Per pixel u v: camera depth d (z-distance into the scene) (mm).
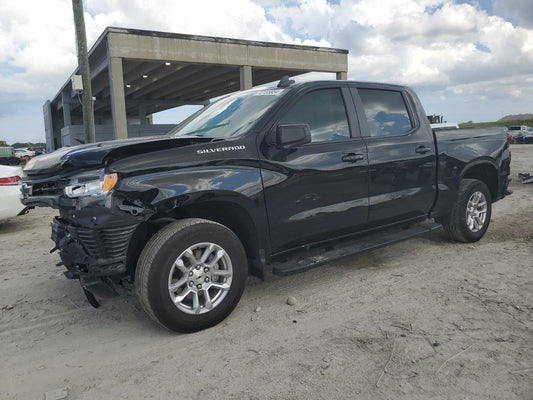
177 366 2664
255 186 3279
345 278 4145
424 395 2250
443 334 2902
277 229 3449
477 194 5098
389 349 2734
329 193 3725
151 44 17500
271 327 3145
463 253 4793
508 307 3297
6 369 2740
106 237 2842
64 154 3062
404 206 4320
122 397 2375
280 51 21078
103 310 3637
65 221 3217
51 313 3613
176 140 3129
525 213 7023
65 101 31203
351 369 2525
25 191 3402
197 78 25859
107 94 29578
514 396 2215
